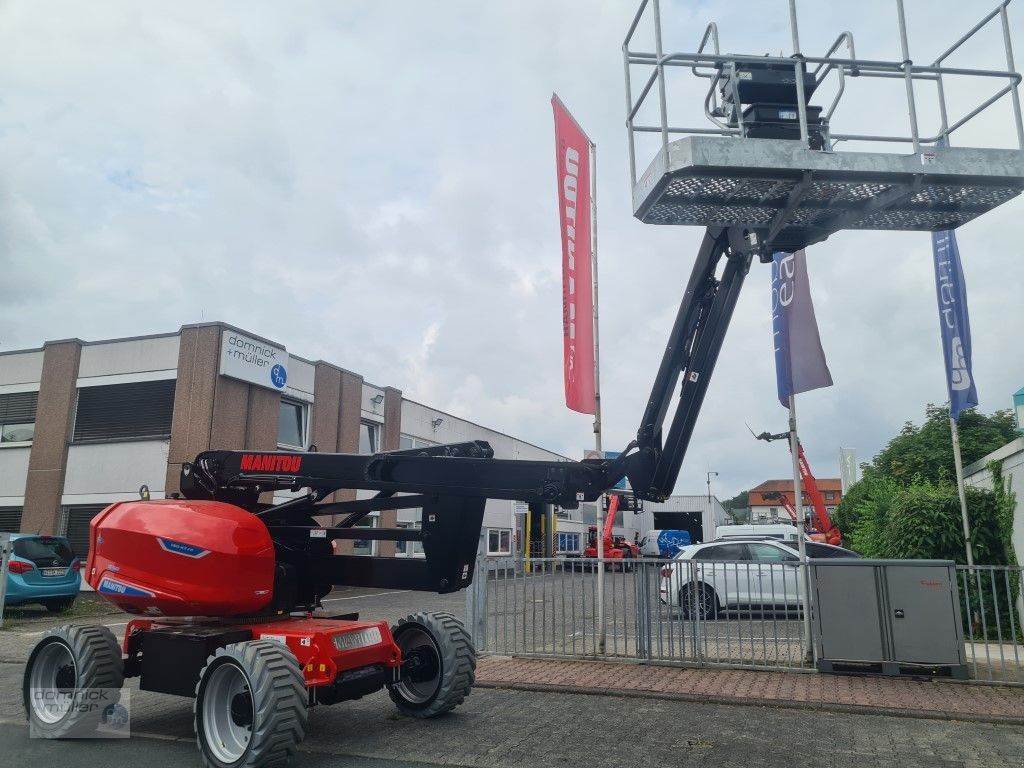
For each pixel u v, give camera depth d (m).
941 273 11.03
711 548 13.88
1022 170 4.31
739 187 4.34
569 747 5.68
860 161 4.19
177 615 6.05
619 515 47.91
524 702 7.23
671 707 7.02
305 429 21.80
